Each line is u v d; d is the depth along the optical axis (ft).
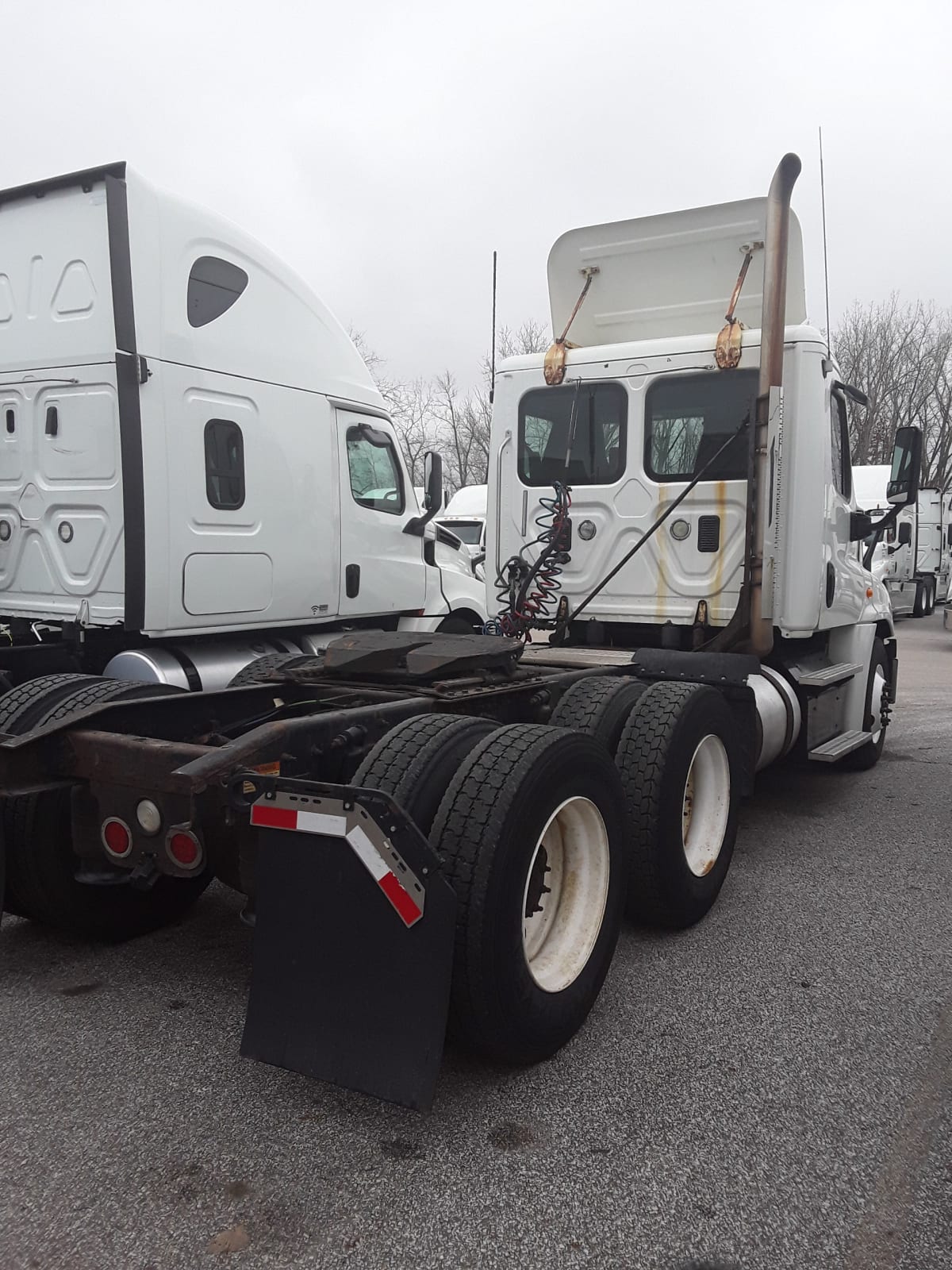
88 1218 7.40
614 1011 10.93
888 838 17.93
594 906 10.57
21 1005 10.93
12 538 18.81
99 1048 9.97
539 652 17.62
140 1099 9.04
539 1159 8.19
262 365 19.75
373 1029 8.21
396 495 24.13
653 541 18.07
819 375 17.04
